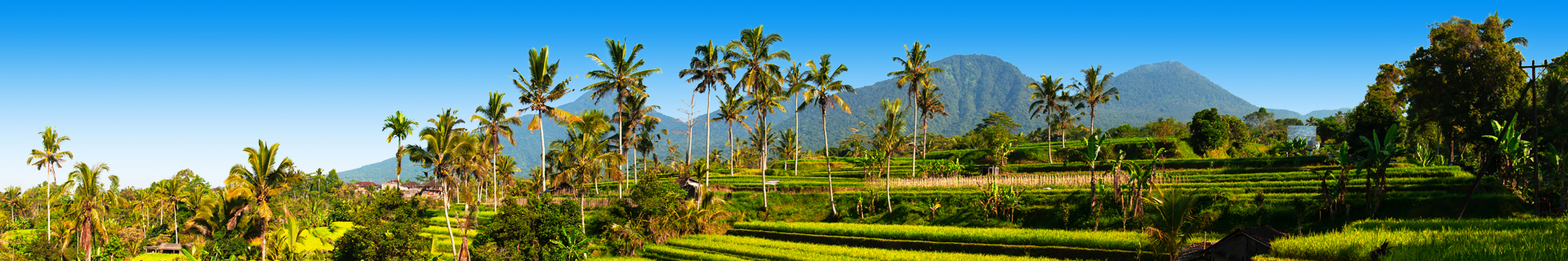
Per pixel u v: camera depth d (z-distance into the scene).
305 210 80.81
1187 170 60.34
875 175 71.69
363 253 42.28
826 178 73.69
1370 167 40.62
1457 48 52.88
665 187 53.69
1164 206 29.08
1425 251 26.48
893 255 42.09
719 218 55.03
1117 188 46.41
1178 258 32.81
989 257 40.38
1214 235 41.78
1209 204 45.09
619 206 50.28
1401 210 41.12
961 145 117.06
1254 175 53.50
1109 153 78.69
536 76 47.66
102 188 66.44
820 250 45.00
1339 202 40.94
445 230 59.09
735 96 76.94
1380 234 31.39
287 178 49.78
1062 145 84.06
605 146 57.12
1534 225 32.09
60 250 65.50
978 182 58.03
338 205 95.31
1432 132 71.56
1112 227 44.66
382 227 43.66
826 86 59.72
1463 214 39.50
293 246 53.69
